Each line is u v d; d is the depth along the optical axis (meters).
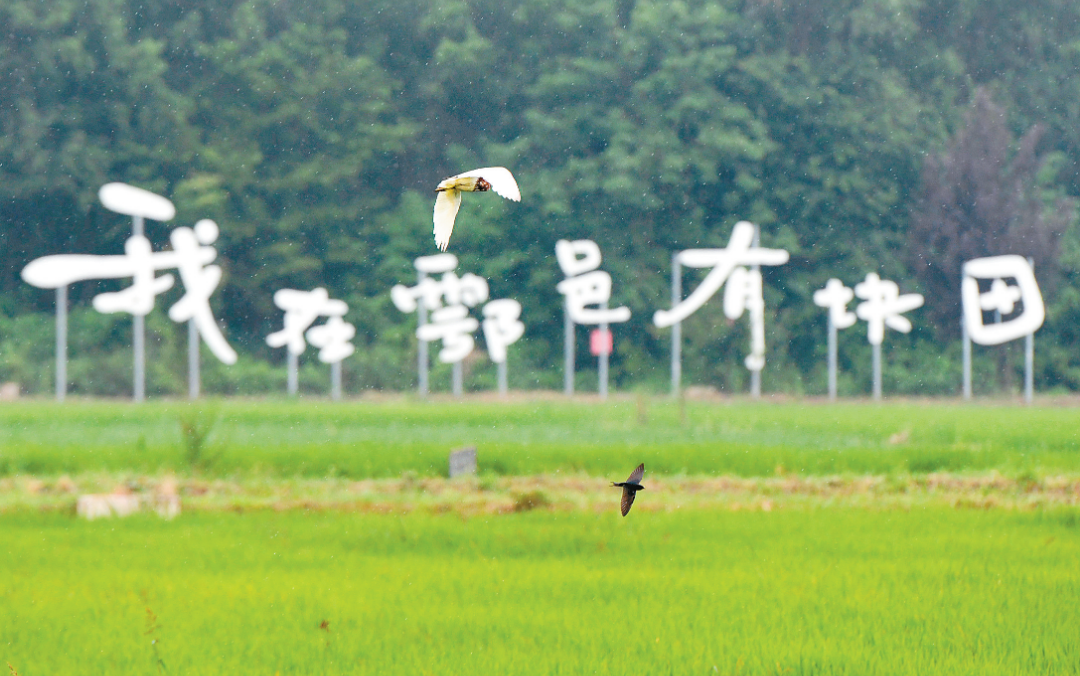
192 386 188.25
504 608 47.28
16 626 44.56
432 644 41.84
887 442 119.25
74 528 68.75
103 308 188.88
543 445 109.38
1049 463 97.75
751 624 44.12
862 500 80.06
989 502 78.38
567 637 42.41
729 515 72.69
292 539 64.62
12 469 94.31
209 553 60.19
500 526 68.12
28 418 144.88
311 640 42.41
